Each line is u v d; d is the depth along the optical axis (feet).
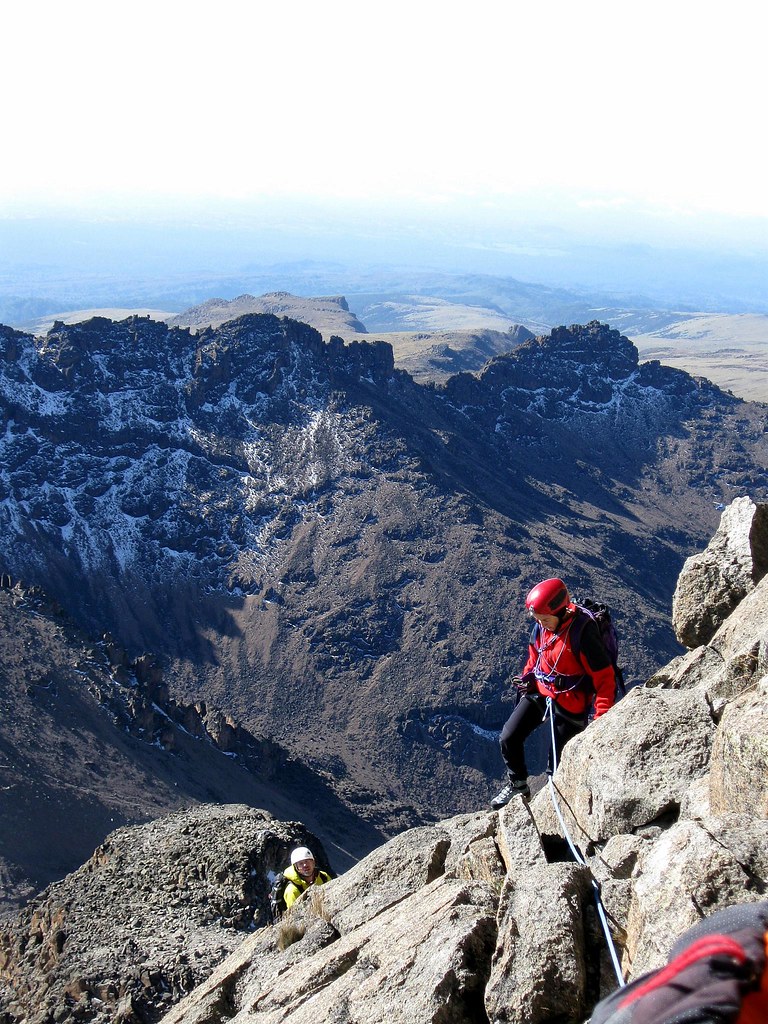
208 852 96.32
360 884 37.42
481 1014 24.79
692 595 42.78
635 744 30.66
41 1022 72.33
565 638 34.76
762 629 32.58
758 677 30.30
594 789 30.63
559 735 35.35
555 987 22.94
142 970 72.43
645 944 21.57
